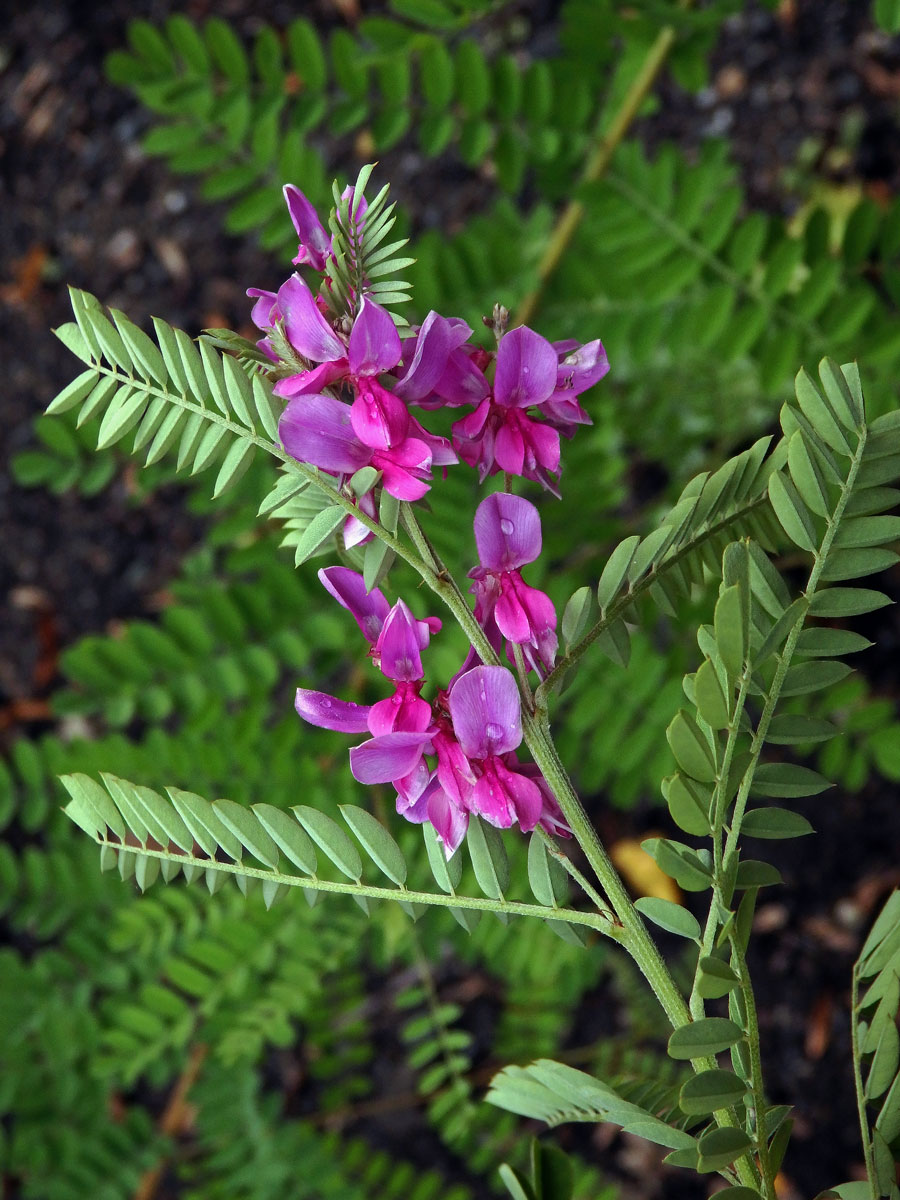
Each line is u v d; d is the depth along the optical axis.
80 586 0.86
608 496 0.52
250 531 0.58
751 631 0.26
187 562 0.65
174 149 0.48
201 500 0.53
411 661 0.26
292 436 0.25
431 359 0.25
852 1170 0.66
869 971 0.27
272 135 0.47
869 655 0.70
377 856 0.26
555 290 0.51
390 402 0.25
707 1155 0.25
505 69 0.47
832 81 0.77
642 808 0.72
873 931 0.27
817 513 0.26
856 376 0.26
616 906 0.26
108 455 0.54
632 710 0.49
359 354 0.25
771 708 0.26
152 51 0.46
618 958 0.62
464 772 0.26
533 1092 0.28
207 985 0.48
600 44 0.46
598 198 0.46
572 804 0.26
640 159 0.46
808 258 0.45
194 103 0.46
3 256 0.92
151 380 0.26
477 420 0.26
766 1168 0.26
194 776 0.51
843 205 0.74
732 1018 0.27
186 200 0.88
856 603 0.26
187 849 0.26
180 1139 0.69
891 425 0.26
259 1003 0.49
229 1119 0.58
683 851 0.25
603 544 0.55
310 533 0.25
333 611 0.50
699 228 0.45
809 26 0.78
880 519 0.26
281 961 0.50
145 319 0.89
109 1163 0.58
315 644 0.50
